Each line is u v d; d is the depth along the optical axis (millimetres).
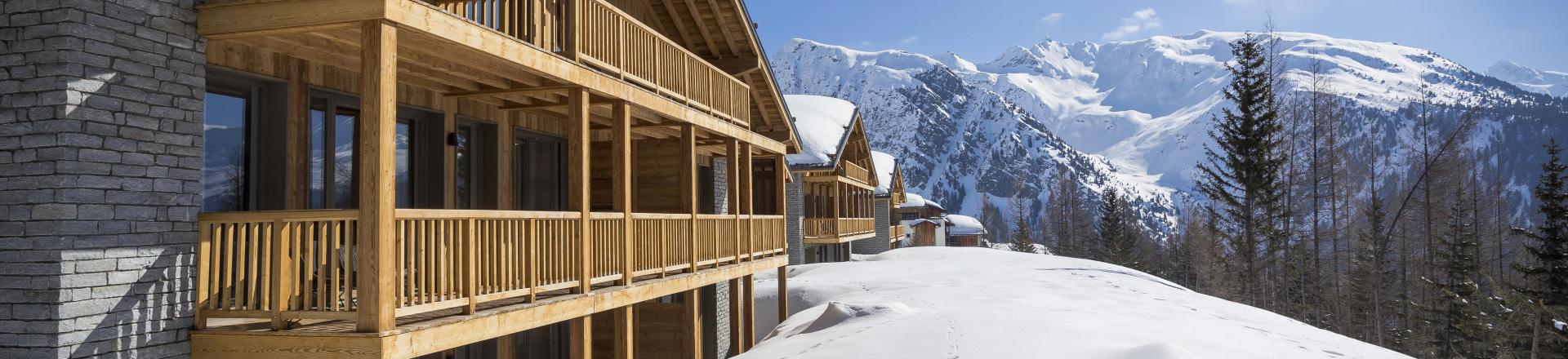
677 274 11305
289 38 7141
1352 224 50500
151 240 6176
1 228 5812
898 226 60969
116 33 5988
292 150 7941
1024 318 10539
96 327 5809
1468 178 52375
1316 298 42594
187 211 6457
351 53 7906
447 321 6688
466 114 10641
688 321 11938
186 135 6461
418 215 6434
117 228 5953
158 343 6176
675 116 11023
